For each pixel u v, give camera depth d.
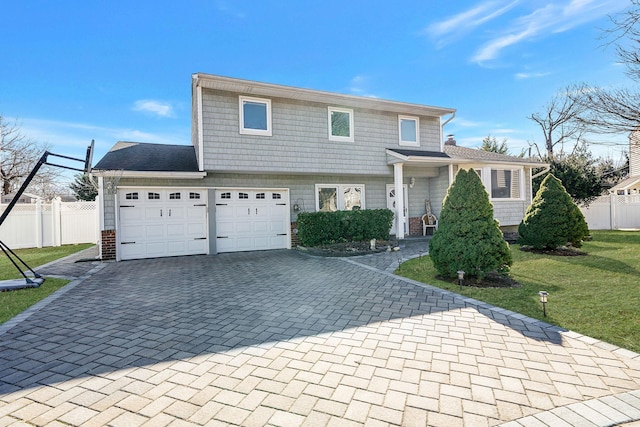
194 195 10.92
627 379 2.77
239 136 10.52
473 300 5.08
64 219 14.44
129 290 6.18
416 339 3.66
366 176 13.70
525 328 3.92
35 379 2.89
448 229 6.47
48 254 11.56
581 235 8.88
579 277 6.27
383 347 3.46
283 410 2.42
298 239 12.26
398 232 12.45
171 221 10.61
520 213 14.15
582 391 2.61
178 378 2.89
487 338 3.65
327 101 11.73
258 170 10.76
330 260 9.24
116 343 3.67
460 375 2.88
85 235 14.83
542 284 5.91
